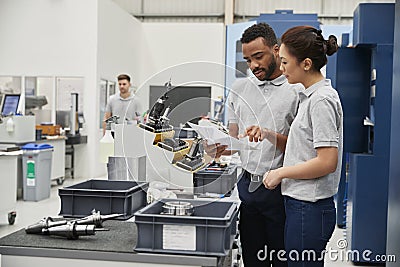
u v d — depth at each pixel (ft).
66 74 34.81
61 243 6.77
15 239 6.95
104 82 36.32
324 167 7.64
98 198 8.19
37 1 34.96
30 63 35.19
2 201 18.86
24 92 35.29
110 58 37.04
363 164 14.84
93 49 34.53
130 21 41.34
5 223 19.56
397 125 11.17
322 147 7.64
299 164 7.80
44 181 24.82
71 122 32.50
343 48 15.96
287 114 9.14
